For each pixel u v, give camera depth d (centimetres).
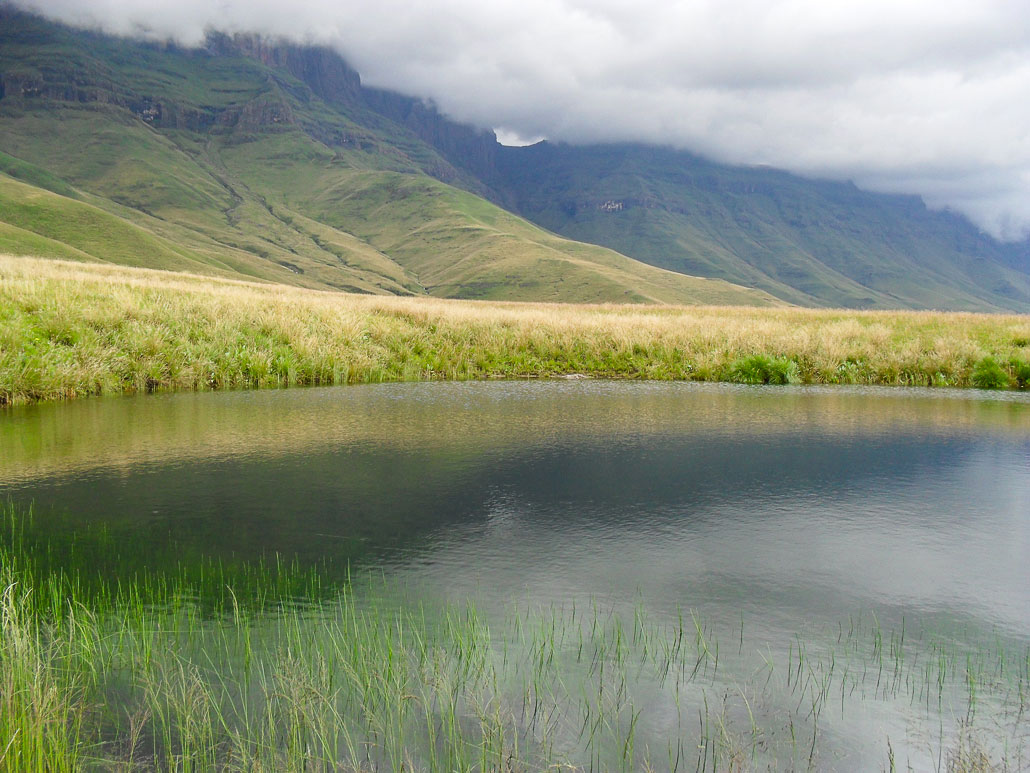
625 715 422
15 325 1662
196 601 566
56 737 388
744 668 478
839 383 2133
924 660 494
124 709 424
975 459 1077
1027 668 485
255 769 366
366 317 2547
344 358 2114
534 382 2092
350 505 821
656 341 2467
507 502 840
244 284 4972
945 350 2245
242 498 842
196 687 445
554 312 3397
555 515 793
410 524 759
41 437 1173
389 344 2361
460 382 2073
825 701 441
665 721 417
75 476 933
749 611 564
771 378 2138
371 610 555
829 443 1190
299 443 1153
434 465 1015
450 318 2647
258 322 2177
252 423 1324
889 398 1767
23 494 851
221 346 1955
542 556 673
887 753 392
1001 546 712
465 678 459
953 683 465
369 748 389
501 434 1246
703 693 448
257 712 423
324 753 384
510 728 409
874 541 725
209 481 916
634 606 570
